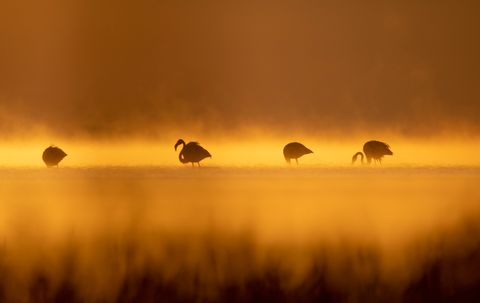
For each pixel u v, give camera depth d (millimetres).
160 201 86812
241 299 47750
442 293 48469
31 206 83500
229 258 54844
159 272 51281
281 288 49156
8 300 47656
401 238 63875
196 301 47250
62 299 48094
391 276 50906
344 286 49438
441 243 57312
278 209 80438
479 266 51781
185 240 62438
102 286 49156
